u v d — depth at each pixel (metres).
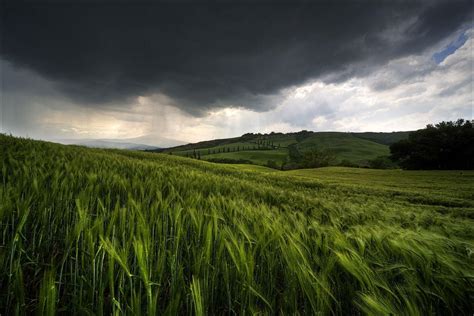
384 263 1.64
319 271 1.50
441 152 56.59
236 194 5.76
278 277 1.71
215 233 1.74
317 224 2.53
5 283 1.32
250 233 2.06
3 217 1.59
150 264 1.34
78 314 1.19
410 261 1.60
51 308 0.96
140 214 1.79
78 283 1.32
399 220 4.52
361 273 1.36
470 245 1.83
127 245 1.39
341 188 20.59
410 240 1.78
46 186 2.81
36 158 5.24
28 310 1.23
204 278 1.37
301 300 1.46
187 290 1.38
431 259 1.55
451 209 12.55
